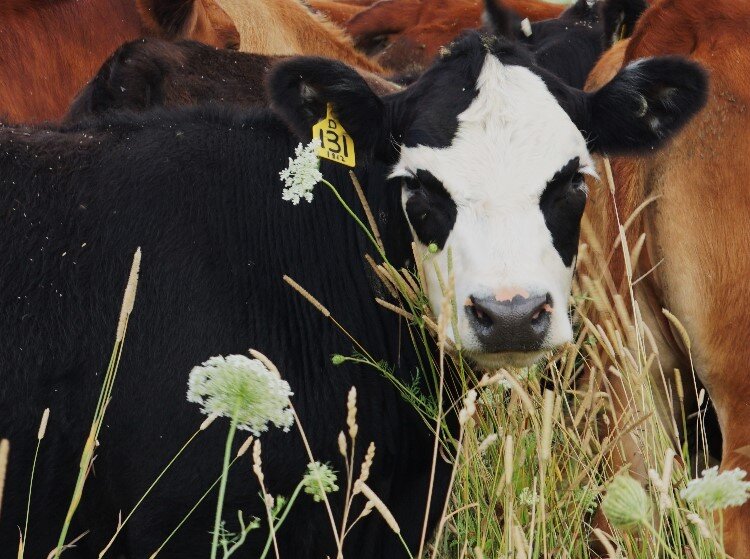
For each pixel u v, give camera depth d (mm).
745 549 4309
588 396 4492
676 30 4852
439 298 4055
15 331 4105
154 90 5852
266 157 4488
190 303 4191
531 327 3693
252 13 8188
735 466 4496
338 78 4223
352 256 4504
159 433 4129
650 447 4594
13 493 4133
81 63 7074
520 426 4418
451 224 3965
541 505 3873
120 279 4191
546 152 4000
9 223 4195
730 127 4523
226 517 4188
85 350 4145
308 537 4312
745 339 4551
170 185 4332
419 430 4508
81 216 4242
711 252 4590
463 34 4352
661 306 4918
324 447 4316
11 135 4430
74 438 4152
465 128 4062
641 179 4824
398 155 4273
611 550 3684
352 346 4406
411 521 4578
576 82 7762
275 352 4289
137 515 4199
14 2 6891
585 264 4977
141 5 7145
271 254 4387
